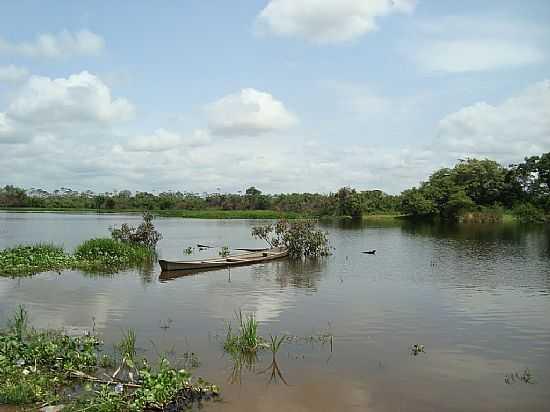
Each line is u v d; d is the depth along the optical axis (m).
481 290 19.92
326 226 68.69
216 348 12.12
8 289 19.61
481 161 90.19
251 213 96.50
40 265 25.14
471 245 39.38
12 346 10.91
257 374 10.48
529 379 10.39
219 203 120.50
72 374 9.98
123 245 29.08
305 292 19.31
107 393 8.98
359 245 39.56
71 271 24.47
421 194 87.38
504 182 87.88
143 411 8.59
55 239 42.94
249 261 27.78
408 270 25.31
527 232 54.72
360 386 9.95
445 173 97.25
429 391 9.77
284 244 34.28
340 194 92.50
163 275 23.44
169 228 63.22
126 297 18.19
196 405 8.93
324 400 9.27
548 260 29.53
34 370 10.01
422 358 11.59
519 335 13.52
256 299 17.95
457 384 10.12
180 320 14.82
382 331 13.80
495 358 11.68
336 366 11.02
